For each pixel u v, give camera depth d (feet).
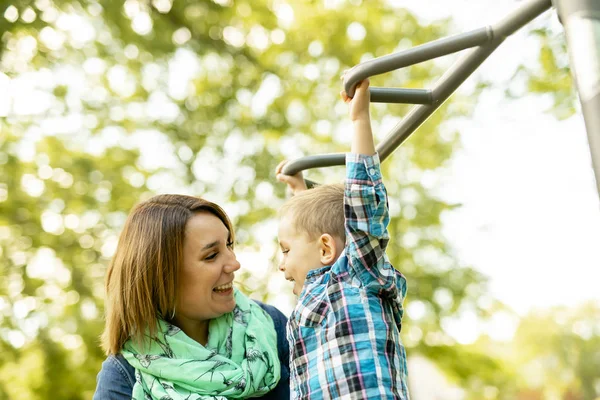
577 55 2.84
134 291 4.99
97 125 22.56
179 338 5.03
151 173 22.85
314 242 4.81
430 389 56.44
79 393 23.04
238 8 23.35
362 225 4.26
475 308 23.79
